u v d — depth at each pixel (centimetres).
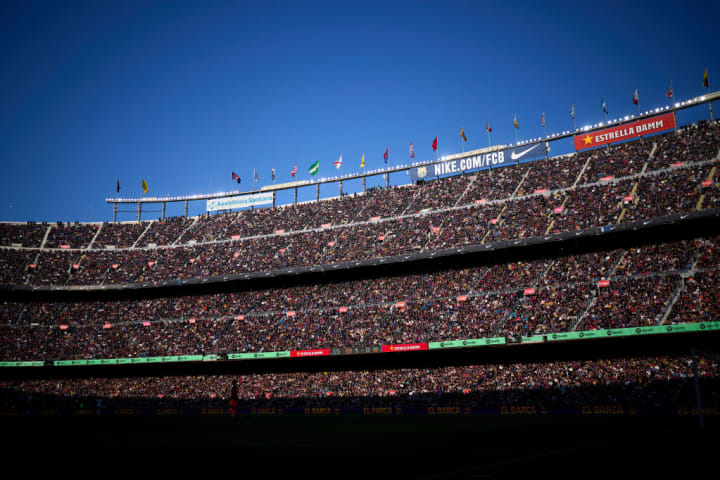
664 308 5869
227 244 10156
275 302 8788
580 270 6950
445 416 5825
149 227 11238
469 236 8025
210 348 8175
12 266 9838
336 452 2958
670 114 8000
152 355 8325
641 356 6062
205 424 5394
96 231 11081
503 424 4684
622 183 7625
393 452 2938
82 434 3919
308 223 10088
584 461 2397
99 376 8850
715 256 6156
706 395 5056
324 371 7894
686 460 2348
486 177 9306
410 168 10156
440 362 7319
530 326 6488
